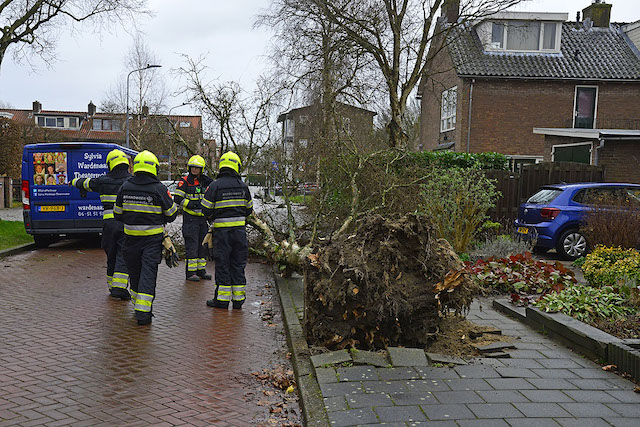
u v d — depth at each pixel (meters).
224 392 4.61
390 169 11.92
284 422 4.05
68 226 12.55
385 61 16.38
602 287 6.64
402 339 5.41
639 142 16.39
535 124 25.59
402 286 5.25
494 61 25.61
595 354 5.01
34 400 4.30
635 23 26.98
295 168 11.66
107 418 4.03
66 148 12.48
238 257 7.55
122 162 8.02
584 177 14.28
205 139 11.85
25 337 5.91
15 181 32.69
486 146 25.53
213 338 6.14
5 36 14.77
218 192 7.39
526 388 4.32
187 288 8.79
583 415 3.82
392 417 3.78
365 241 5.37
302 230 11.31
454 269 5.38
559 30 26.03
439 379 4.49
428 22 16.42
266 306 7.75
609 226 9.79
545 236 11.60
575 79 25.09
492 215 13.98
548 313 6.02
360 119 16.08
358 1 16.08
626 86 25.72
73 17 15.73
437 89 28.84
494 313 6.85
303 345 5.43
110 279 8.09
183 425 3.96
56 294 8.07
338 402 4.04
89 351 5.53
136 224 6.75
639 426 3.66
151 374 4.96
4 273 9.70
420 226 5.30
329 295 5.18
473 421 3.72
